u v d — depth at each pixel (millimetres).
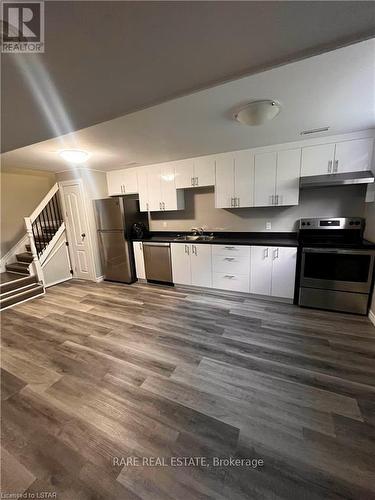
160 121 1951
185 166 3604
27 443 1387
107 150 2795
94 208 4285
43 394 1758
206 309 3047
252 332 2451
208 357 2092
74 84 1291
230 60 1140
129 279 4230
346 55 1121
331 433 1365
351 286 2650
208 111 1795
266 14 839
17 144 2318
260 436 1367
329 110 1864
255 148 3076
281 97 1597
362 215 2973
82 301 3547
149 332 2559
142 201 4125
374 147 2500
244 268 3232
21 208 4820
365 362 1937
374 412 1487
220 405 1591
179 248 3682
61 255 4559
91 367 2035
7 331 2717
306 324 2547
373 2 794
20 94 1360
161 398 1673
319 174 2785
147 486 1146
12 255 4621
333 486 1111
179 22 858
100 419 1528
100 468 1234
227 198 3377
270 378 1811
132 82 1309
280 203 3059
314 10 827
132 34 912
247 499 1076
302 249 2785
